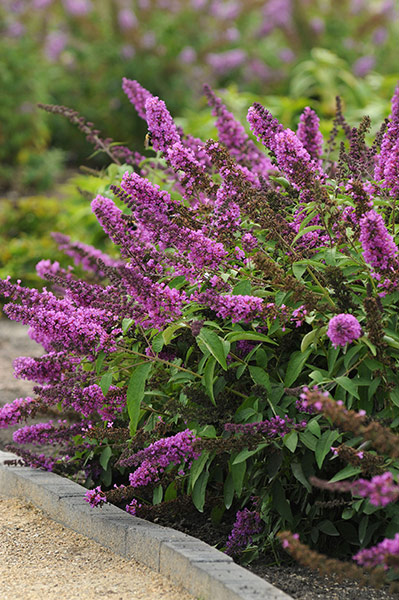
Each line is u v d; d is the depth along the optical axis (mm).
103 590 4594
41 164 17156
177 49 19188
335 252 4898
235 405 5047
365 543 4641
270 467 4742
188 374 5043
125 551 5043
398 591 4102
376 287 4883
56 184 17578
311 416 4766
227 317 4980
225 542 5152
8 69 17938
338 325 4316
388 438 3811
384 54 18781
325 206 4855
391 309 4926
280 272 4734
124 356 5184
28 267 12258
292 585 4488
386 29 18906
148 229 4910
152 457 4848
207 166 6250
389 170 4859
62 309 5000
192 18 19812
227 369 4961
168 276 5098
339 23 19750
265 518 4973
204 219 5199
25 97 18016
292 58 19406
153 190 4898
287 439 4582
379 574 3828
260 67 19484
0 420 5707
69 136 19172
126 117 18875
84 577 4773
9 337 10648
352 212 4863
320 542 4898
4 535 5414
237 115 12000
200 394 4898
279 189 5762
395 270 4582
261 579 4289
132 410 4867
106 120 18938
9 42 18281
